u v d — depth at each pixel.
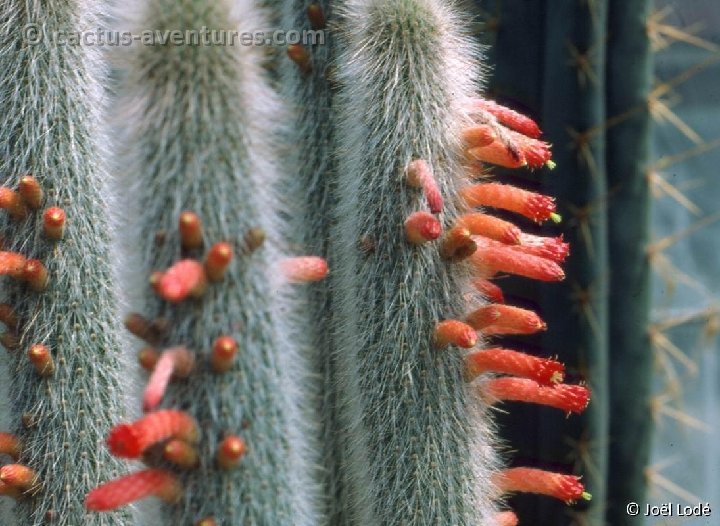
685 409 1.61
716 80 1.62
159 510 1.38
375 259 1.44
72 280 1.45
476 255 1.45
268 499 1.38
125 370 1.46
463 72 1.46
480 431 1.45
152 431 1.34
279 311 1.39
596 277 1.59
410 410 1.43
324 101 1.49
